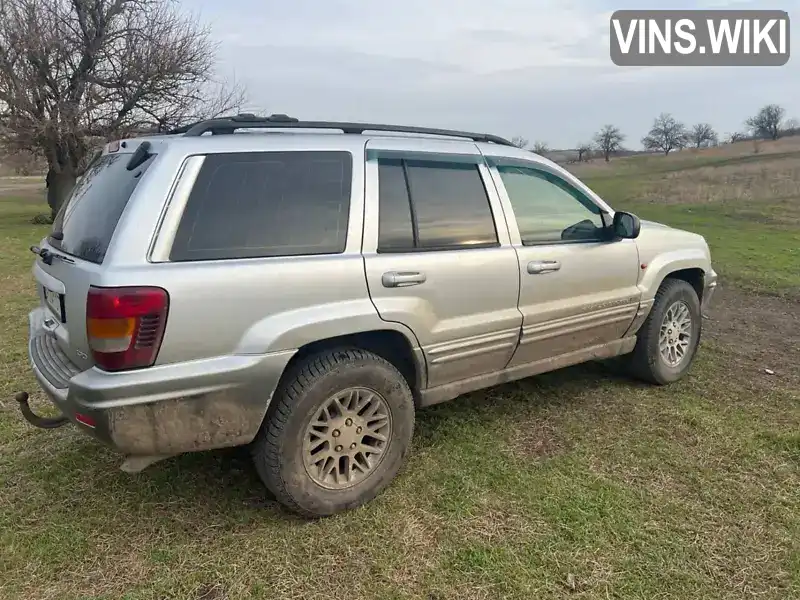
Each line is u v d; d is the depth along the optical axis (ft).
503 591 7.99
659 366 14.76
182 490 10.33
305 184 9.38
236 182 8.85
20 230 53.93
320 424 9.35
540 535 9.08
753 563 8.51
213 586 8.10
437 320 10.50
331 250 9.40
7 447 11.81
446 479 10.61
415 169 10.57
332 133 10.18
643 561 8.53
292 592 7.99
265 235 8.93
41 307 11.23
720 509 9.75
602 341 13.64
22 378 15.46
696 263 15.31
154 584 8.11
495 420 13.06
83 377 8.00
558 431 12.52
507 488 10.34
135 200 8.22
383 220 10.00
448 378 11.10
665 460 11.31
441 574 8.30
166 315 7.99
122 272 7.86
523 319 11.69
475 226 11.14
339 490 9.59
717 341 19.11
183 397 8.21
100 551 8.77
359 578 8.23
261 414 8.83
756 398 14.29
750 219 53.88
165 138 9.02
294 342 8.84
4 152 61.05
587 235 13.04
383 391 9.87
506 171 11.88
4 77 56.59
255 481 10.64
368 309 9.53
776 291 26.55
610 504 9.84
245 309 8.54
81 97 60.59
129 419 7.97
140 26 63.16
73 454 11.53
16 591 7.99
